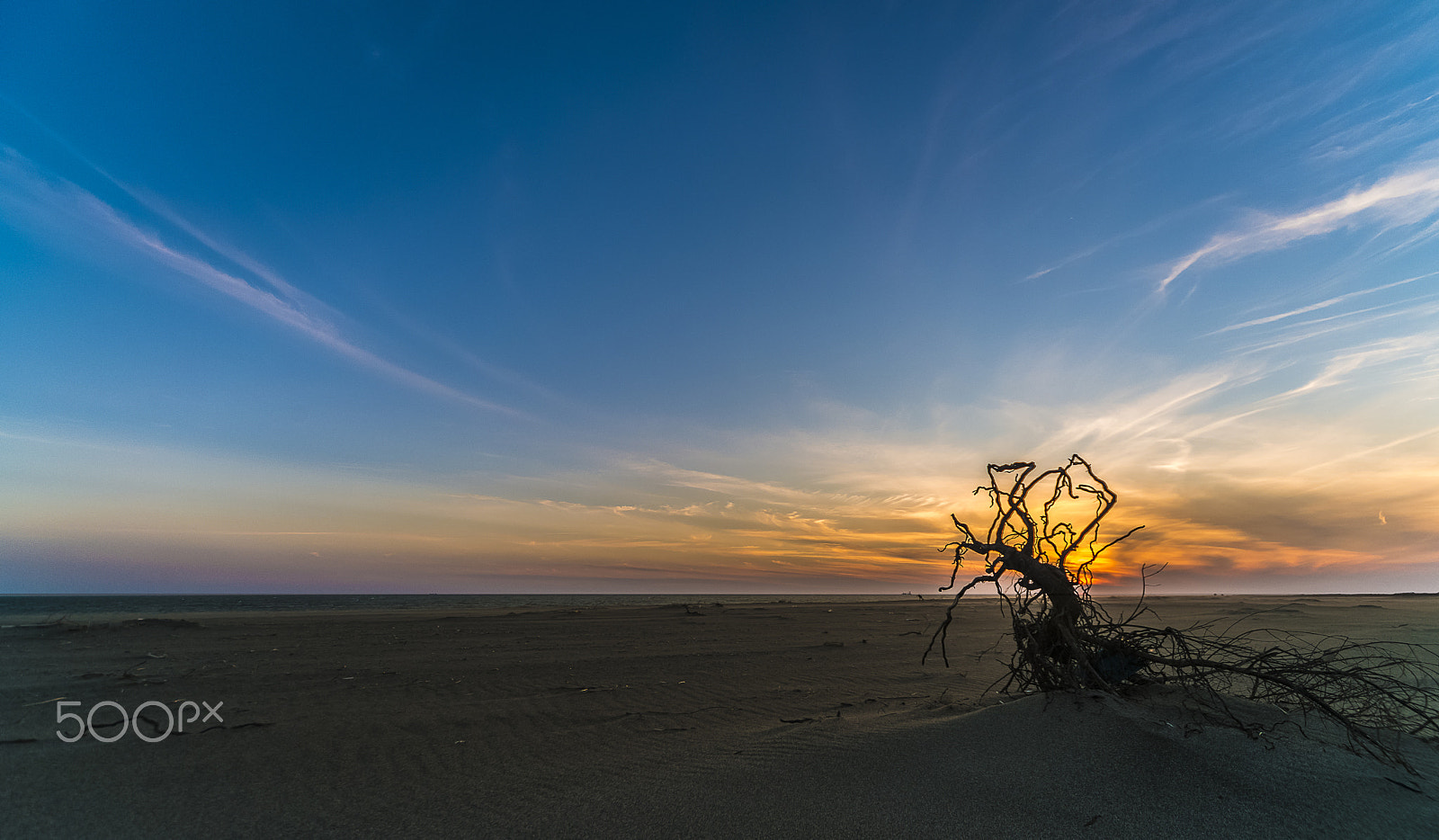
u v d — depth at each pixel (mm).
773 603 47250
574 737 7801
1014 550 7625
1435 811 4523
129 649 15500
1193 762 5250
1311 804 4645
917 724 6887
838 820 4758
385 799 5645
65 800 5641
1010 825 4590
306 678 11906
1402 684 6180
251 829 5016
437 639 18828
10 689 10539
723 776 5824
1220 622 22266
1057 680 7496
